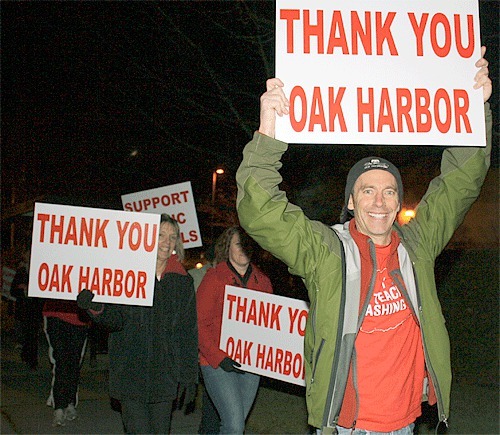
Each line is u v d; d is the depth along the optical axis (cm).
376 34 353
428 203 371
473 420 728
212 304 592
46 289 512
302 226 335
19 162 3359
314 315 334
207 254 662
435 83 354
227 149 1305
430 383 344
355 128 346
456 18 359
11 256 2622
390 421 328
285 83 344
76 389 819
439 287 961
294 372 577
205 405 630
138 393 498
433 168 1291
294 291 1088
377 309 334
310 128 343
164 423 519
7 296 1853
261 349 586
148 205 838
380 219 338
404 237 352
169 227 526
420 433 693
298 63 346
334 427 325
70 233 516
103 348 1395
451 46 357
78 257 514
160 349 507
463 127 354
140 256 513
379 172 344
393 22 354
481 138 354
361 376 329
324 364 326
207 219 2086
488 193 1459
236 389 567
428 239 359
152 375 502
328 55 348
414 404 340
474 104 356
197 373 529
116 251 512
